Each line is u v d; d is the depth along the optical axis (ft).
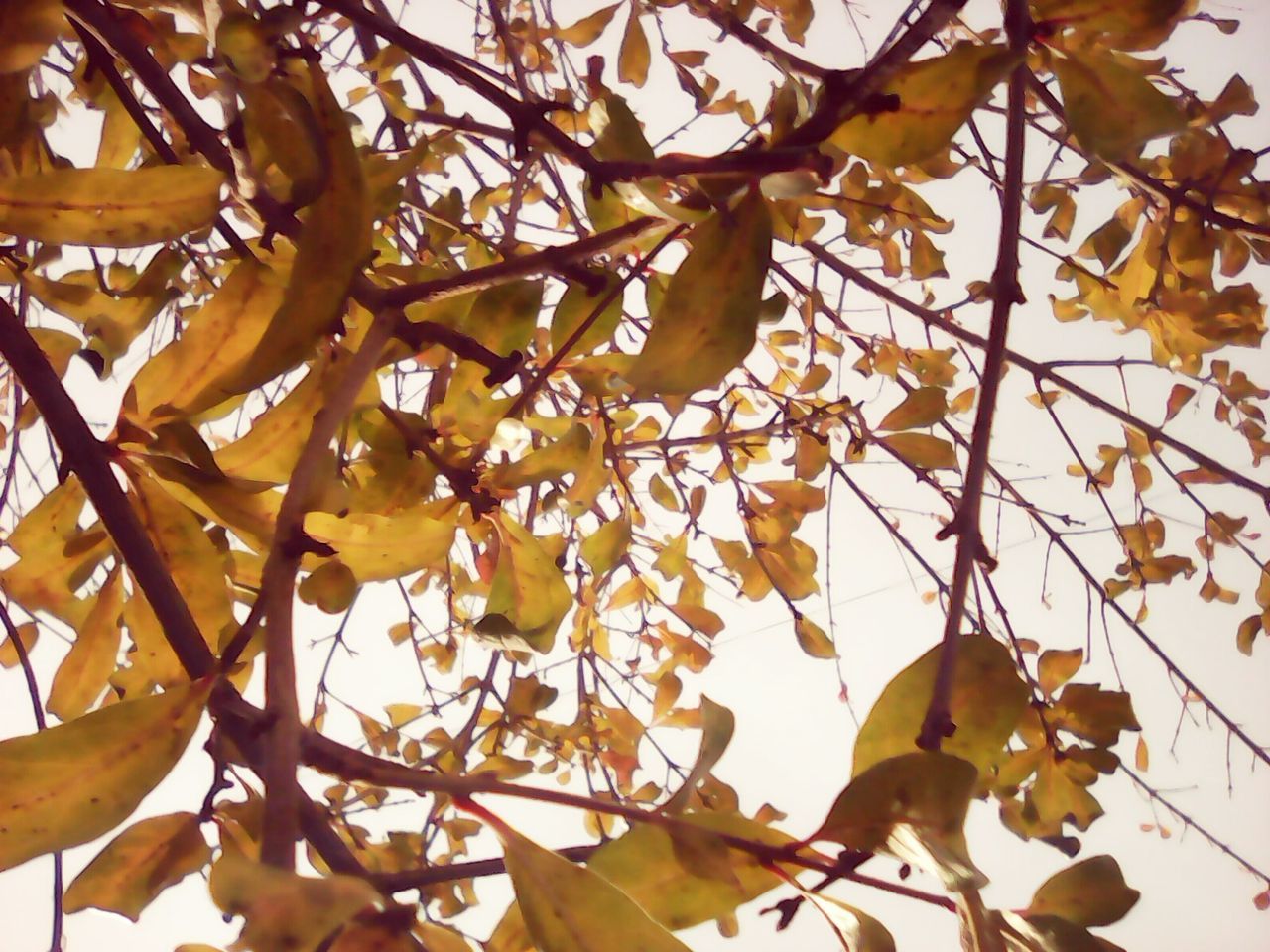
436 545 1.68
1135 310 2.34
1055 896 1.49
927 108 1.48
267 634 1.36
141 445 1.62
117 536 1.53
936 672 1.53
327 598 1.65
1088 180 2.42
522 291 1.91
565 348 1.87
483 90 1.56
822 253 3.00
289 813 1.29
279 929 1.19
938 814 1.40
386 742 3.24
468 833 3.06
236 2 1.53
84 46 1.81
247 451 1.67
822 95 1.49
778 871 1.43
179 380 1.63
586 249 1.57
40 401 1.58
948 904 1.41
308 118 1.47
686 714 3.22
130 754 1.40
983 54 1.47
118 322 1.84
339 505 1.66
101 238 1.58
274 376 1.49
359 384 1.50
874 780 1.42
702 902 1.50
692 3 2.43
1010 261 1.65
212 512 1.64
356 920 1.32
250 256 1.64
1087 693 2.08
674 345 1.48
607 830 3.07
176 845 1.53
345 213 1.47
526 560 1.89
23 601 1.97
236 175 1.65
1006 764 2.09
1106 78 1.53
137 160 2.43
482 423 1.96
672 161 1.49
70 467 1.58
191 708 1.41
